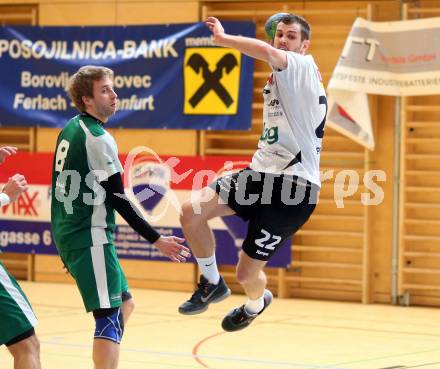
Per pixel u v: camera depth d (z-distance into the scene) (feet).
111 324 20.34
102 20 51.16
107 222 20.47
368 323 38.34
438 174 45.50
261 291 24.32
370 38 44.88
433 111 45.83
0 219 52.42
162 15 50.06
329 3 47.78
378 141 46.52
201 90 48.78
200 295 23.39
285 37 22.02
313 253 47.78
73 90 20.92
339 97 45.09
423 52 44.24
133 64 50.08
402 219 45.32
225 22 48.11
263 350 30.58
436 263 45.42
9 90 52.29
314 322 38.22
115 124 50.42
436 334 35.37
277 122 21.85
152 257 49.93
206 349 30.58
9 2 52.75
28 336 18.58
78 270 20.13
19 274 53.57
